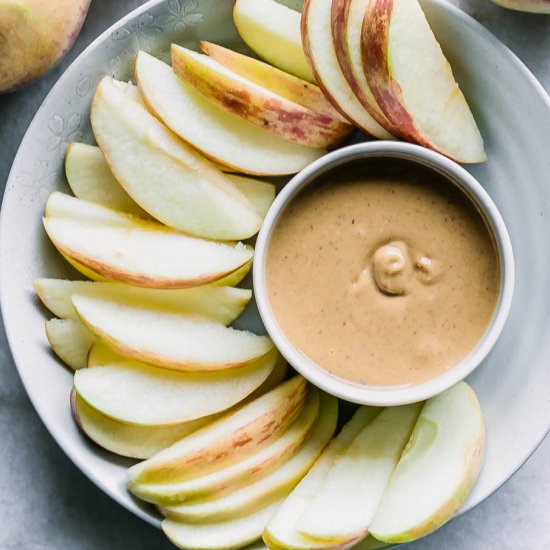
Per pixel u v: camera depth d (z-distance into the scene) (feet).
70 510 1.69
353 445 1.56
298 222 1.52
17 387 1.70
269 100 1.51
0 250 1.57
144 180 1.54
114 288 1.57
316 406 1.58
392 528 1.50
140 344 1.54
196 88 1.53
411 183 1.52
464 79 1.55
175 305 1.57
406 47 1.47
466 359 1.51
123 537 1.68
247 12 1.55
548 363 1.55
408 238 1.51
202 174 1.55
